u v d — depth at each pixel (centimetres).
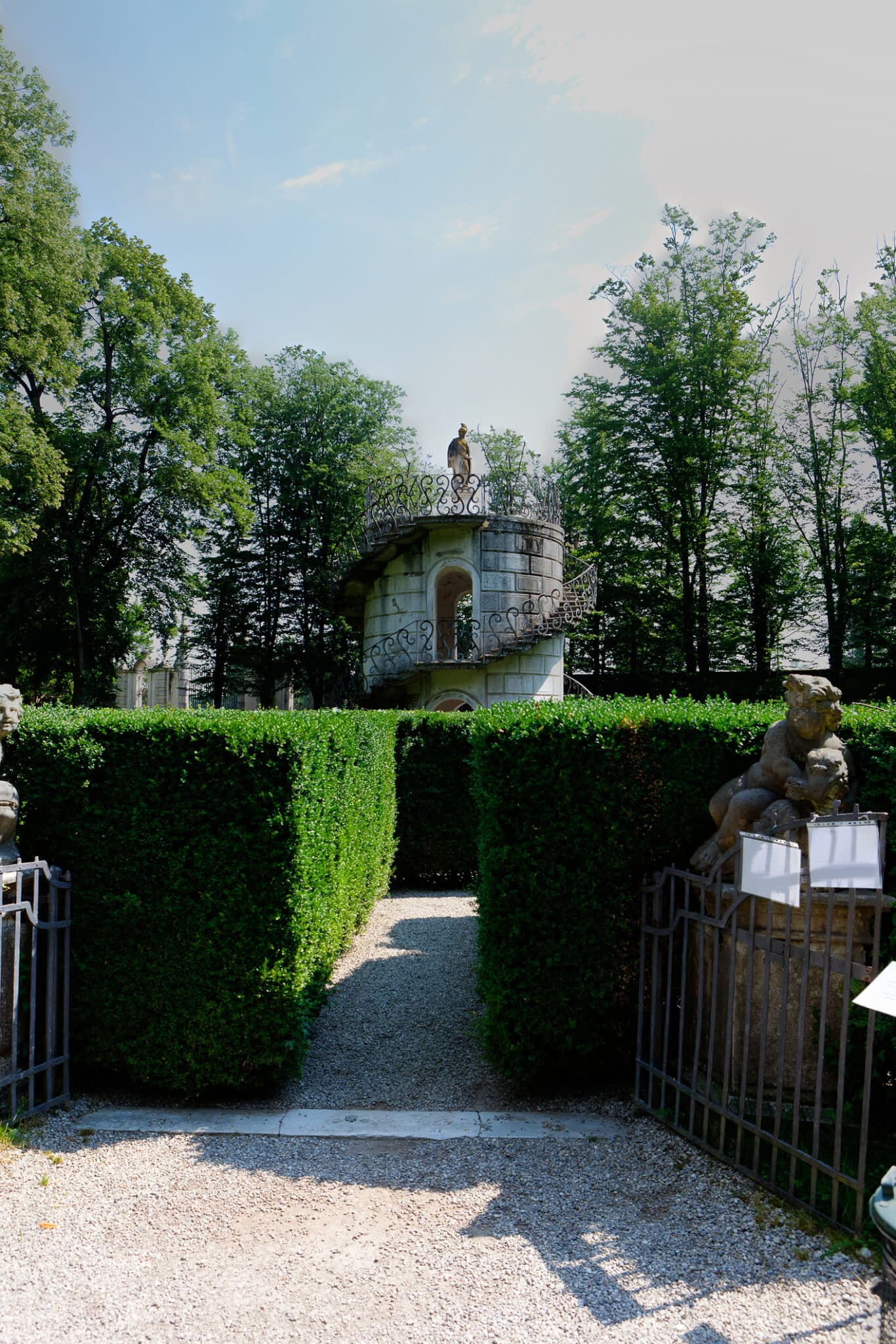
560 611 2439
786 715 597
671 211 3475
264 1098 638
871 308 3180
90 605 3091
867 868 436
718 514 3525
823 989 443
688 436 3309
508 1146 552
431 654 2430
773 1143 464
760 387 3534
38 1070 589
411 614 2484
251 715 731
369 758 1065
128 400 3023
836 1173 427
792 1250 418
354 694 2928
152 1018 621
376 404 3738
